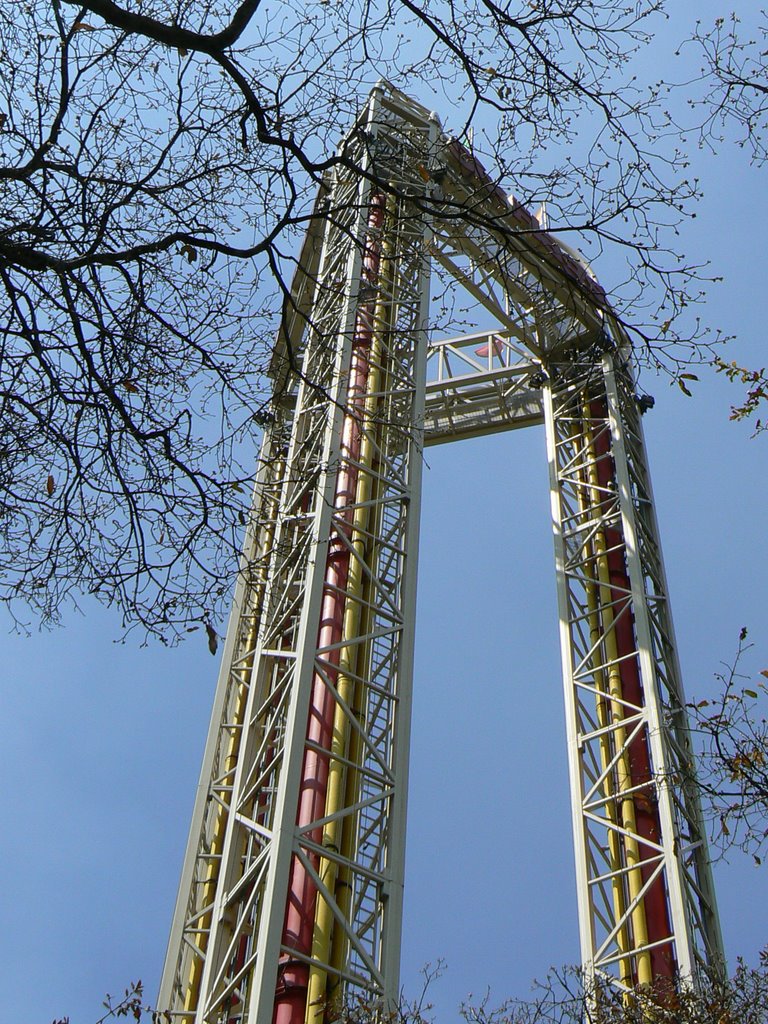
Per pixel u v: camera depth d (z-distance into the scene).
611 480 39.03
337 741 22.41
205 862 27.20
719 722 14.06
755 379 15.13
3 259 10.46
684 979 23.72
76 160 11.06
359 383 27.55
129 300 11.59
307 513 24.91
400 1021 18.30
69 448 11.24
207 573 11.60
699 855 30.58
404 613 24.19
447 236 29.89
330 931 20.23
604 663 34.91
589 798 31.45
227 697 29.77
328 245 29.62
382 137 15.98
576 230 11.91
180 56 11.67
